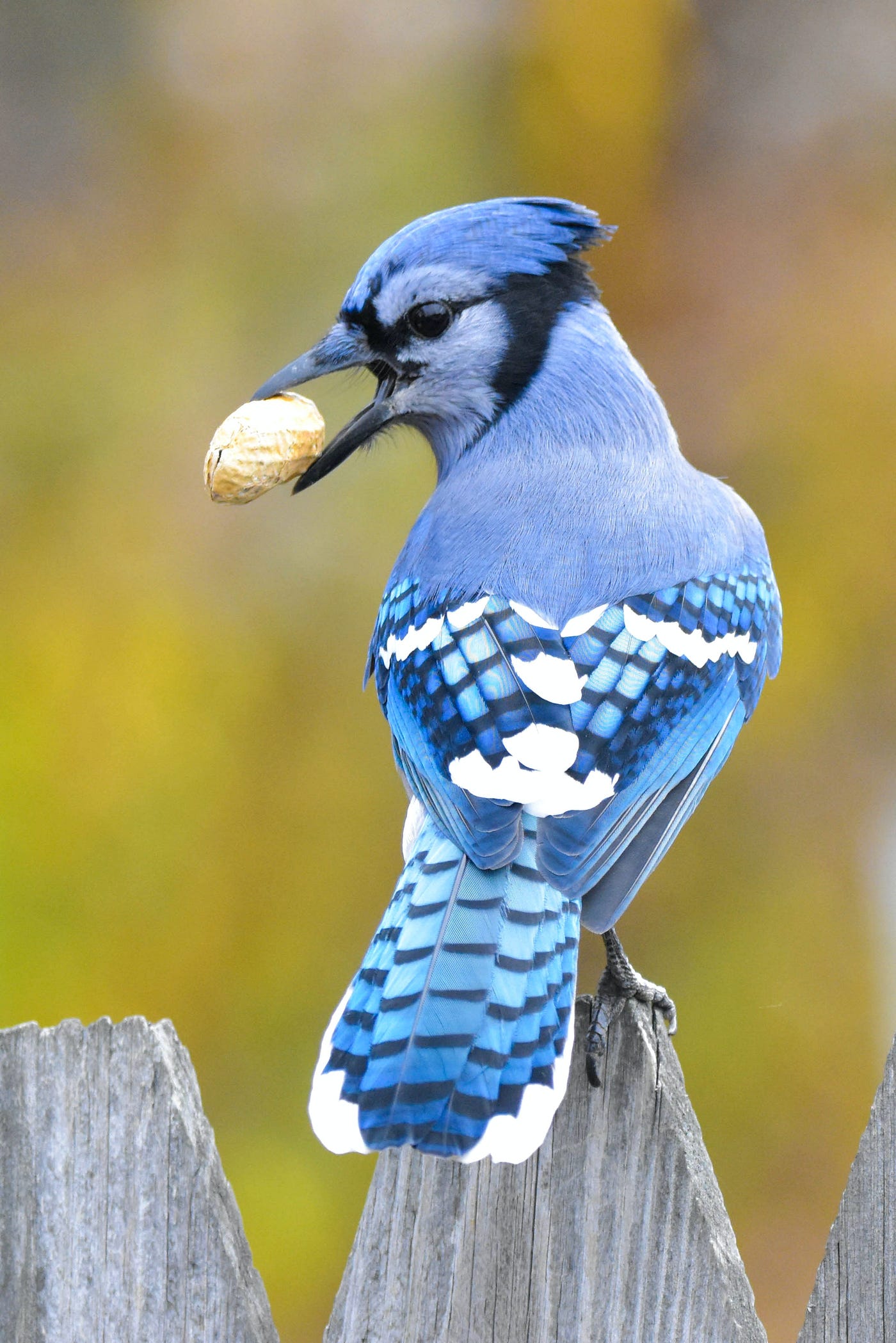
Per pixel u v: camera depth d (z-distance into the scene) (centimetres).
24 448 1207
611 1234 436
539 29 1273
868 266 1231
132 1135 444
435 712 534
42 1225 445
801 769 1134
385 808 1120
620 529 590
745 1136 1050
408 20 1288
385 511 1160
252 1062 1071
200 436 1208
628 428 626
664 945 1096
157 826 1097
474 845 480
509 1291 439
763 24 1288
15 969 1055
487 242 633
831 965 1093
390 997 441
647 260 1247
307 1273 991
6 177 1305
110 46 1328
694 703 560
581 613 560
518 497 606
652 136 1278
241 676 1135
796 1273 993
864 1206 427
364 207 1266
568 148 1272
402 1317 442
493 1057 430
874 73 1284
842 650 1153
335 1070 430
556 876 472
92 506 1189
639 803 518
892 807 1137
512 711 521
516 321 632
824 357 1195
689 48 1295
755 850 1120
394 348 638
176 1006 1070
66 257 1288
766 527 1174
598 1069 440
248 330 1246
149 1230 442
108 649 1139
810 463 1179
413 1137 416
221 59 1303
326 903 1102
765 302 1222
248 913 1098
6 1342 445
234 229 1270
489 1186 441
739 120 1288
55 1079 447
